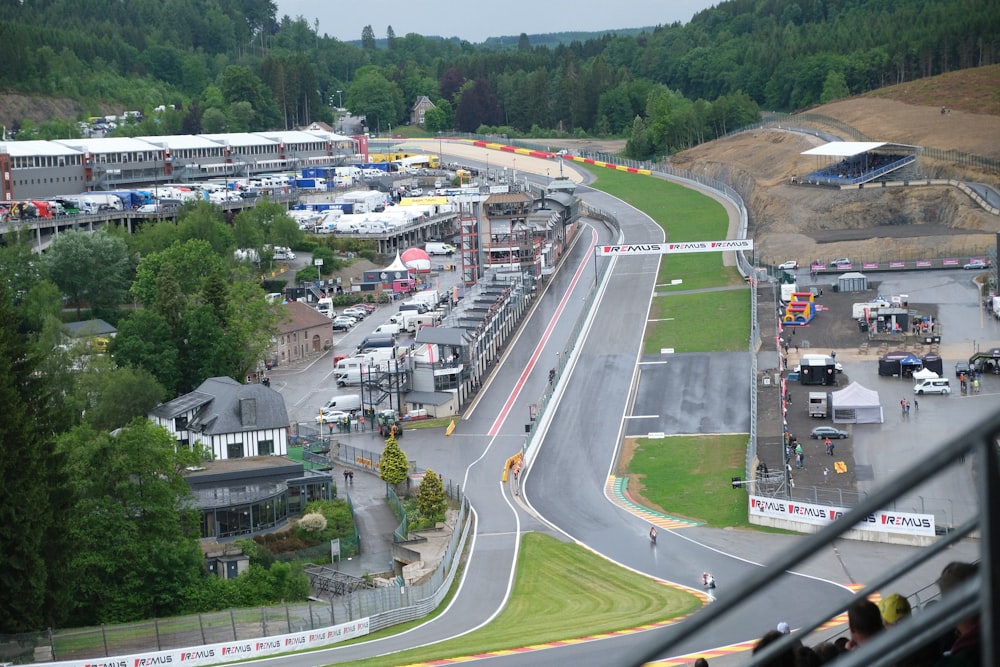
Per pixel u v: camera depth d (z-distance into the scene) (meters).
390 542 131.50
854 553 112.44
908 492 9.88
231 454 153.50
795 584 102.56
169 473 116.38
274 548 126.88
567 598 110.81
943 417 155.75
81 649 95.62
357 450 166.25
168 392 186.25
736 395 178.50
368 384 187.12
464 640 96.31
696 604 104.06
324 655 94.56
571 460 160.50
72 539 105.88
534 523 136.50
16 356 119.06
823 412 159.50
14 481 99.69
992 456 9.07
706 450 159.00
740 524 132.62
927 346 186.25
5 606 98.81
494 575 118.94
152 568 107.31
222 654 92.94
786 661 15.22
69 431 148.88
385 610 105.06
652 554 123.62
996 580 9.05
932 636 9.34
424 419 182.38
